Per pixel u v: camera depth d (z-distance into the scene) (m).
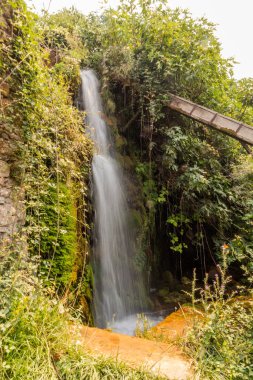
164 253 6.70
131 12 5.97
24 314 1.83
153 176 6.23
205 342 2.32
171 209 6.28
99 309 4.22
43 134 3.16
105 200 5.14
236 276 5.74
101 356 1.93
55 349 1.86
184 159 5.78
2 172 2.51
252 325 2.54
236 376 2.12
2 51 2.56
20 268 2.40
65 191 3.35
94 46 6.57
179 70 5.79
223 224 5.73
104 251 4.80
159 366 1.90
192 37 5.91
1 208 2.45
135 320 4.64
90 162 4.45
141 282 5.64
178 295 5.77
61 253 3.10
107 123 5.97
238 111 7.01
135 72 5.89
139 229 5.79
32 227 2.60
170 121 6.22
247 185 5.73
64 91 4.01
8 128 2.61
